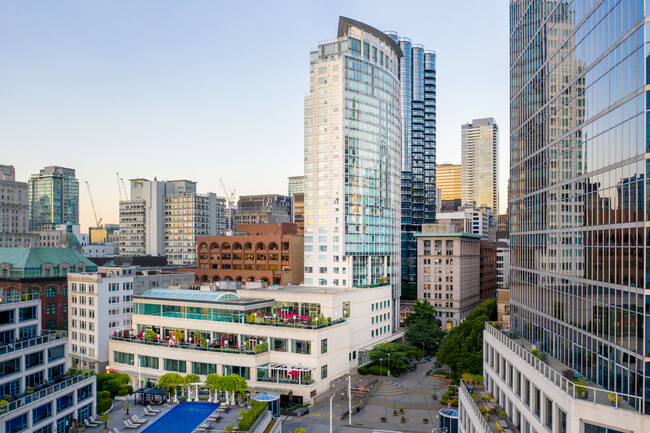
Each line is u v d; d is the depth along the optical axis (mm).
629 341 44688
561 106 63500
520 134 80812
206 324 118750
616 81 48562
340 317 123812
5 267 142375
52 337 76812
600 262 50969
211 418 70562
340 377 117562
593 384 51406
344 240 152500
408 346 132500
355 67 158625
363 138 159875
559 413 47656
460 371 111188
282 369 105625
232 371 108188
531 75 75688
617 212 47812
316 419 95562
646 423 40250
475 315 123062
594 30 53938
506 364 66125
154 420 71750
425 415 98562
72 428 69000
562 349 60656
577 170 57750
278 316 119938
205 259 188750
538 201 71125
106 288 130625
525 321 75688
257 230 187375
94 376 77000
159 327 125812
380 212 164375
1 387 67125
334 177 154750
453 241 197750
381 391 112812
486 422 59500
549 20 68250
